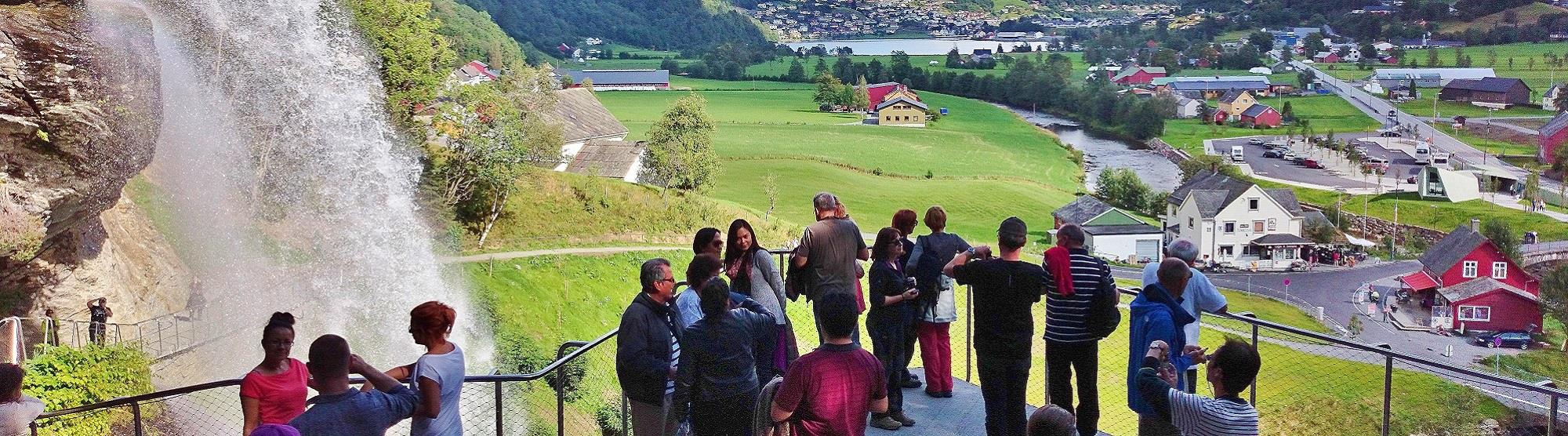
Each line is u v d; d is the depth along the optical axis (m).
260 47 47.59
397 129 57.75
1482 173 163.62
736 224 9.62
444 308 7.65
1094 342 9.11
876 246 9.76
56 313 25.22
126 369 21.33
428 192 57.53
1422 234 135.50
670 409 9.22
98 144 24.47
